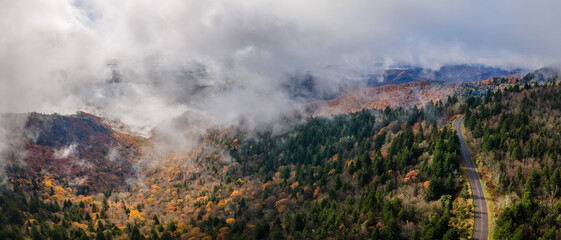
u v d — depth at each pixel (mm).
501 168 130625
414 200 129250
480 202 121125
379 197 137250
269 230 151625
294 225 142500
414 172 147000
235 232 162125
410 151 162625
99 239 176625
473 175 138375
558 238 90812
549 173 115250
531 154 132125
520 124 156000
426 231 108500
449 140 158000
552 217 98375
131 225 190875
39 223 191875
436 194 128500
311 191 186750
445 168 139000
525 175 121500
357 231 123000
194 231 172625
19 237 169375
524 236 97312
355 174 174125
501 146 142625
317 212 149750
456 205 121500
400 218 121250
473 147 159125
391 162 162500
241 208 195875
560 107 175625
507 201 111625
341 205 146750
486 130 162250
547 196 109375
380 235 116812
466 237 105750
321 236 126875
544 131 143125
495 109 184500
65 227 191125
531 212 102125
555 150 127688
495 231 103312
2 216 184625
